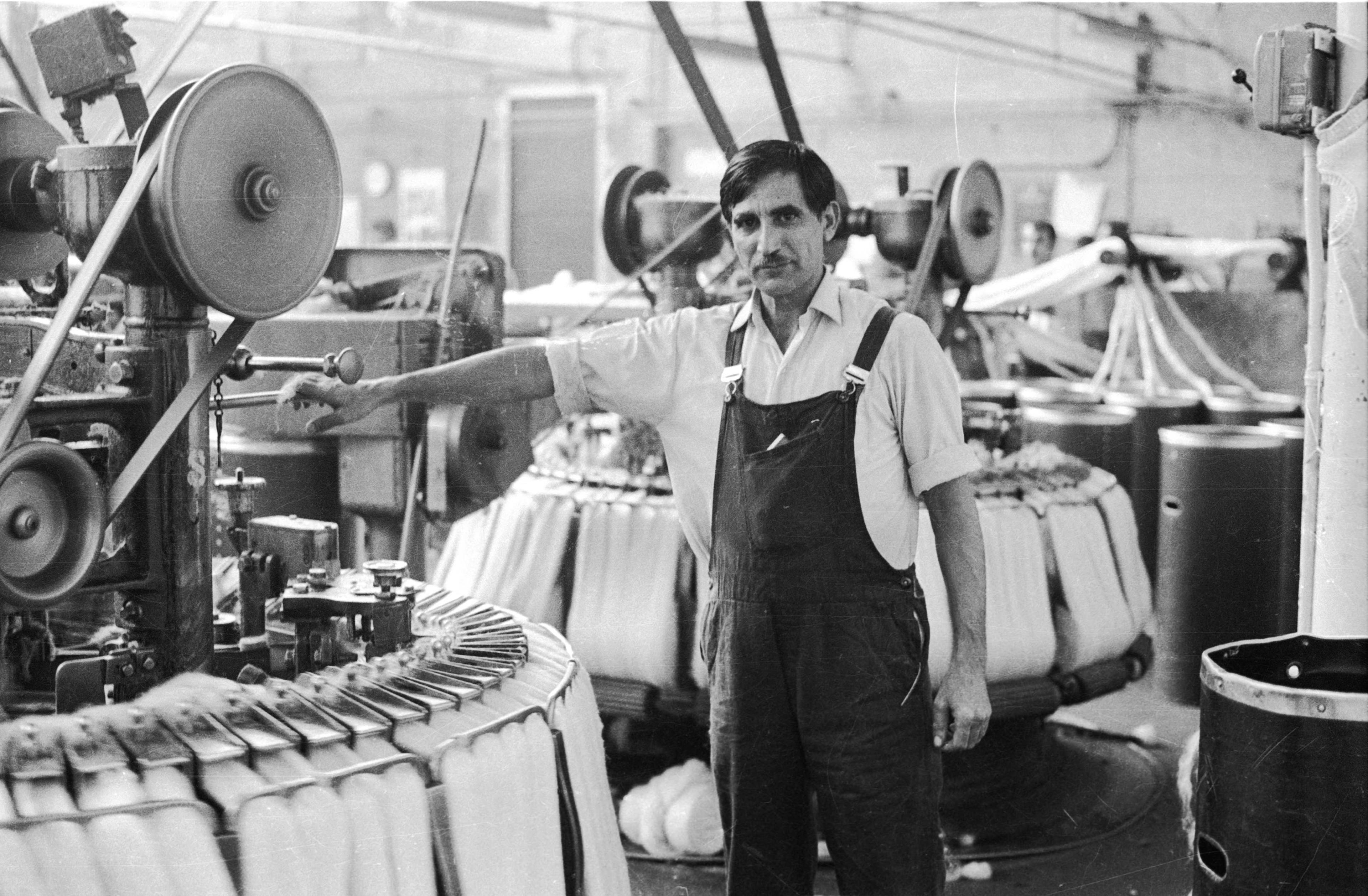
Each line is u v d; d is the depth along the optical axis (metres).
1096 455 4.30
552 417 3.53
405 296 3.35
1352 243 2.32
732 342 2.05
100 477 1.73
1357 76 2.35
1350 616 2.42
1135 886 2.84
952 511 2.02
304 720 1.55
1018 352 5.32
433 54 7.07
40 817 1.31
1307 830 1.95
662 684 3.26
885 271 4.32
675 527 3.26
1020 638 3.33
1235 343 4.75
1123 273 4.82
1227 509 3.69
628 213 3.92
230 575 2.24
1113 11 4.46
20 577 1.47
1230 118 4.80
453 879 1.52
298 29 5.60
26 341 1.96
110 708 1.56
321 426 2.05
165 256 1.66
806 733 1.99
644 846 3.04
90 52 1.74
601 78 7.12
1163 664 3.79
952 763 3.27
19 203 1.80
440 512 3.11
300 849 1.39
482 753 1.55
